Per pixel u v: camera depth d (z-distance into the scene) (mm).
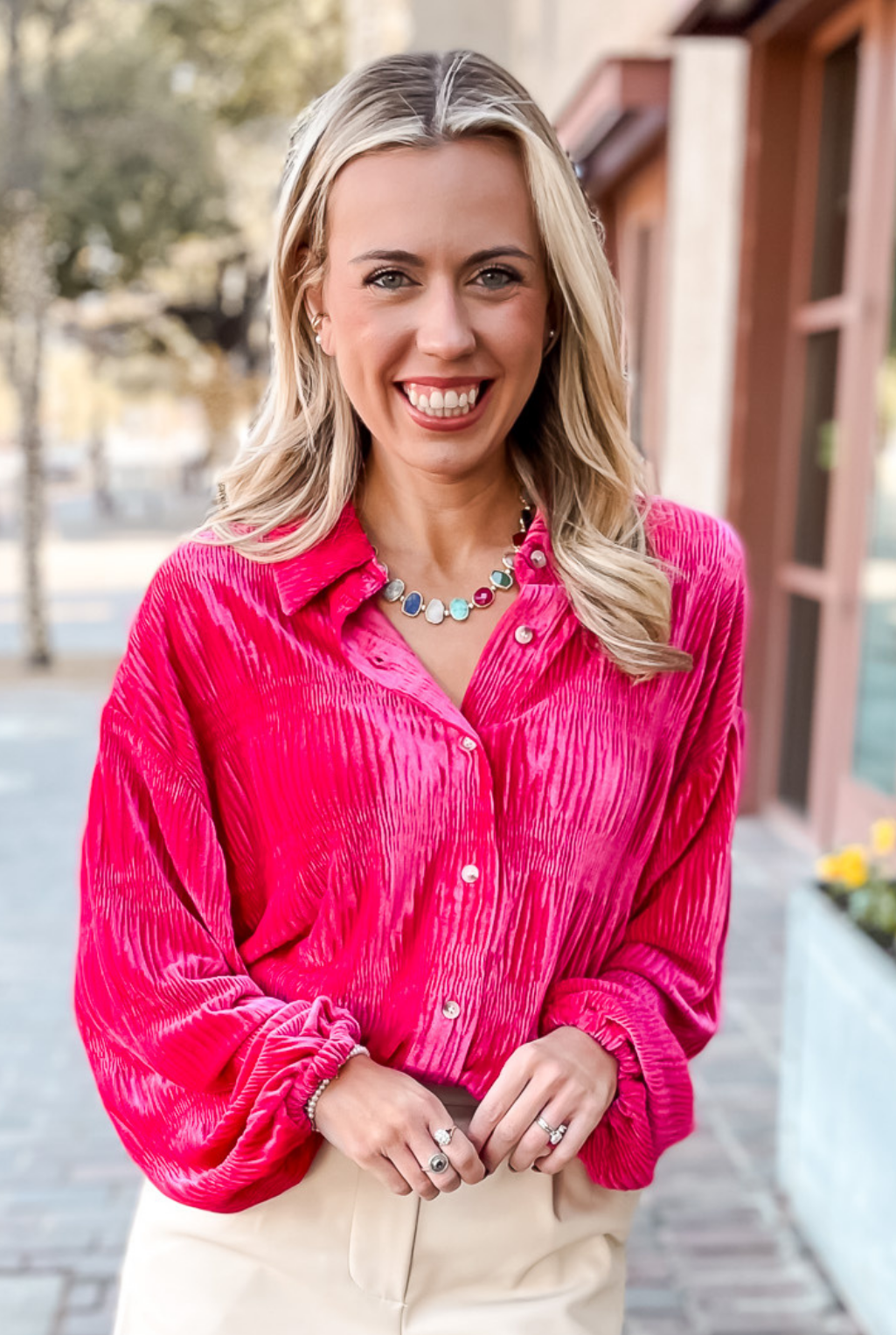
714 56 5715
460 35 11250
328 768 1177
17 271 10883
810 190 5258
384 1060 1200
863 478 4867
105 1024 1211
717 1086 3355
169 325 22000
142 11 17719
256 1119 1123
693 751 1334
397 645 1205
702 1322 2418
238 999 1187
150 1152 1219
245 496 1272
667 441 6656
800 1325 2412
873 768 4801
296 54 19234
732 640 1327
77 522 33938
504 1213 1229
